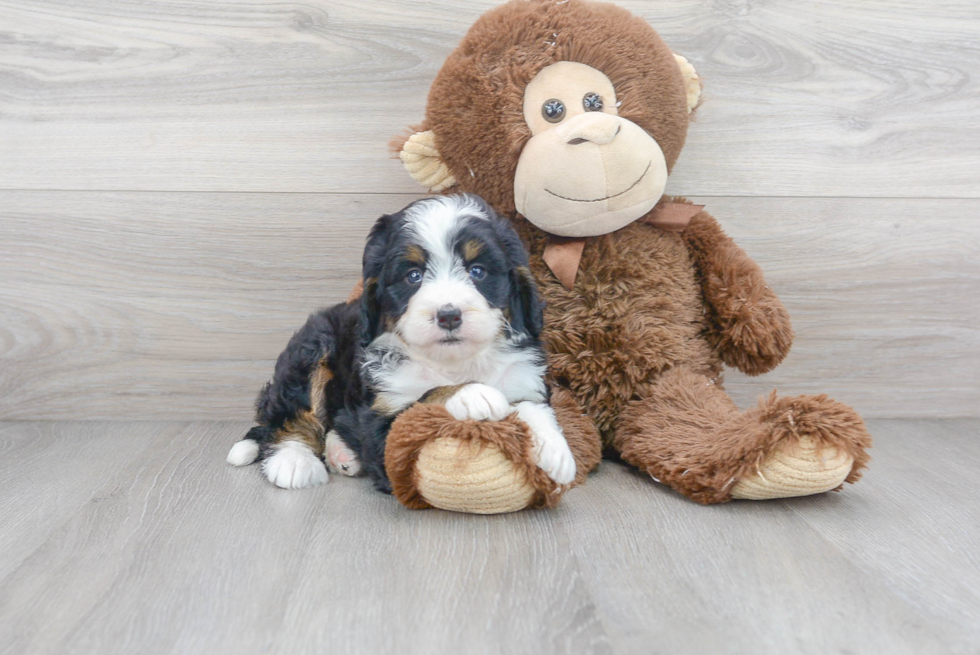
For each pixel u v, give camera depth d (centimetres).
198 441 97
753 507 80
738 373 104
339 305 94
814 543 73
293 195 102
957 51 102
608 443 91
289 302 103
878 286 104
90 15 98
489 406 75
